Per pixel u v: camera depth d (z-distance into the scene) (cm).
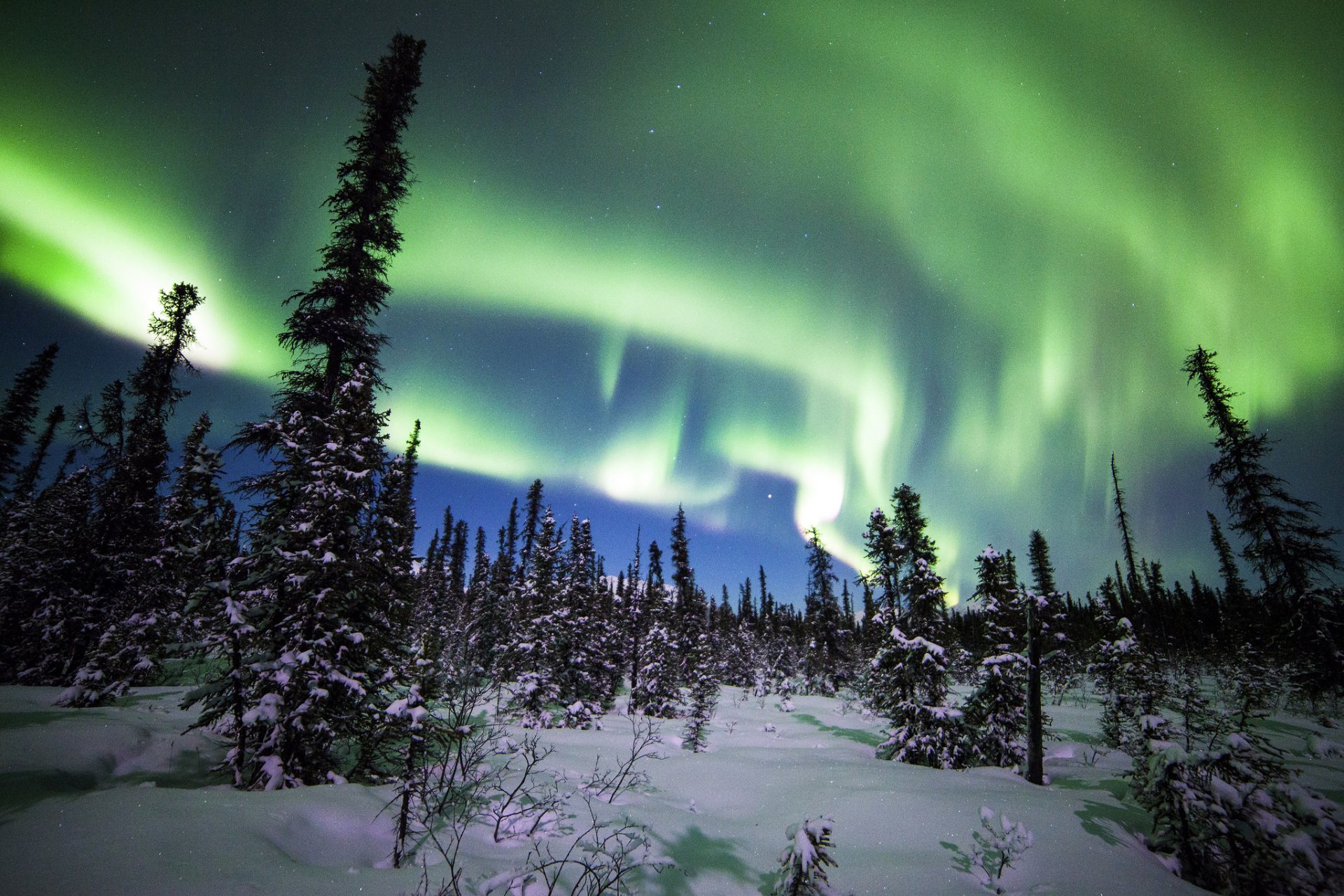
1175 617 4656
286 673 880
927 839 867
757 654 4788
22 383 2905
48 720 970
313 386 1316
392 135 1591
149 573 1834
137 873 444
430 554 5903
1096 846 838
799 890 632
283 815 602
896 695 1842
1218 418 2233
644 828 784
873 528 2366
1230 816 827
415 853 607
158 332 2230
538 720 2069
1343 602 2050
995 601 1733
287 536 1016
